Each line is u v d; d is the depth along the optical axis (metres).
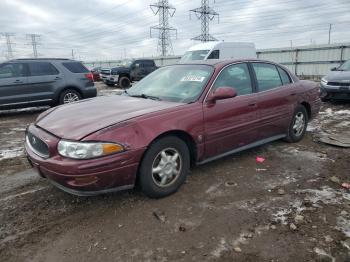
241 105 4.11
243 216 3.07
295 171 4.20
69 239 2.76
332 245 2.60
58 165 2.84
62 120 3.34
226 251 2.56
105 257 2.52
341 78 9.36
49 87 9.33
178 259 2.48
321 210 3.16
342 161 4.57
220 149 3.97
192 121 3.53
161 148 3.29
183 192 3.59
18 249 2.64
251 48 15.12
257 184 3.80
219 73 4.00
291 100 5.05
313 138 5.84
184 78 4.15
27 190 3.73
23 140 6.21
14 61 8.88
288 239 2.70
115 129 2.97
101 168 2.86
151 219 3.04
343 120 7.46
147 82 4.55
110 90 17.44
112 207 3.27
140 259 2.49
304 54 23.55
